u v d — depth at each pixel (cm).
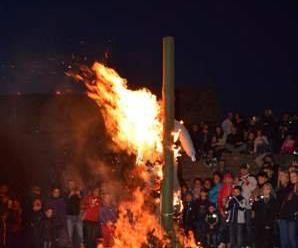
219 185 1780
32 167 2417
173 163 554
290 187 1614
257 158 2117
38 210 1831
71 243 1862
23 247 1889
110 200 1816
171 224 554
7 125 2484
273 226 1639
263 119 2212
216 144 2236
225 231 1728
